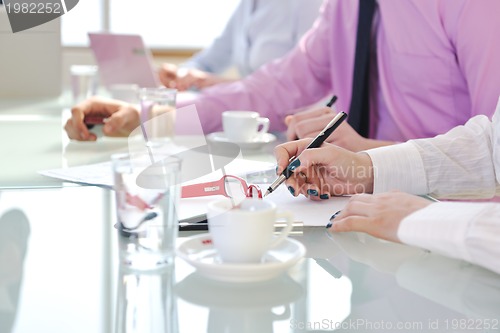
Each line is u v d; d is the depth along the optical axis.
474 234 0.90
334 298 0.80
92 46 2.50
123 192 0.90
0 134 1.82
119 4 4.43
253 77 2.27
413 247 1.00
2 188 1.27
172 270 0.88
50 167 1.45
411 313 0.76
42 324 0.71
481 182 1.33
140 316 0.73
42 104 2.32
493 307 0.78
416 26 1.83
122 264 0.90
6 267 0.88
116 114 1.83
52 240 0.99
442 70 1.81
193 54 4.55
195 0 4.56
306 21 3.11
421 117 1.86
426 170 1.31
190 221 1.07
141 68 2.51
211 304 0.78
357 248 0.99
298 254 0.88
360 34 1.92
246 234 0.84
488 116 1.64
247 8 3.42
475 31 1.67
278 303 0.78
